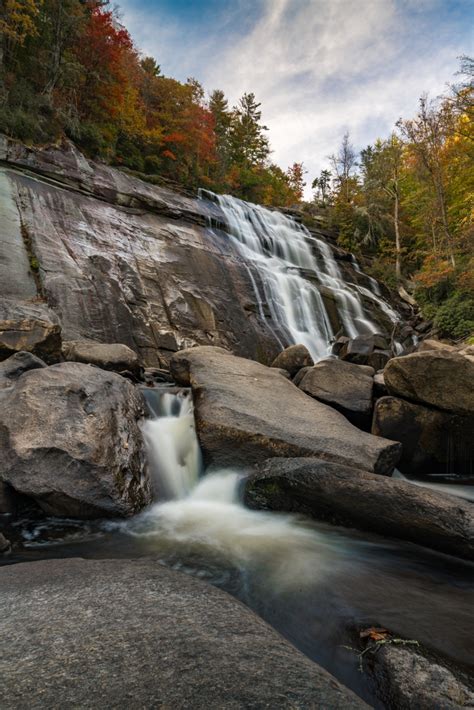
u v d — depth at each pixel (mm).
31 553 4184
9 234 14383
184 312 16484
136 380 10742
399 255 32688
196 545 4418
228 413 6887
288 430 6773
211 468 6484
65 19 24344
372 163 40875
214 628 2344
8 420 5168
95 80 27469
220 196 29438
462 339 21234
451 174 28109
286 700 1648
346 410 8812
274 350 17719
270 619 3012
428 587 3570
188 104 36094
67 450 4953
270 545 4445
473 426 7984
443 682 2215
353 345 14305
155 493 5832
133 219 19797
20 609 2594
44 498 4785
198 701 1621
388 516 4543
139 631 2273
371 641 2645
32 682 1764
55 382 5855
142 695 1660
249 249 24109
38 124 19797
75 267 14898
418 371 8188
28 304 10148
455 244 23812
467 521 4191
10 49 22672
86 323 13633
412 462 8266
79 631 2273
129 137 30234
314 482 5113
